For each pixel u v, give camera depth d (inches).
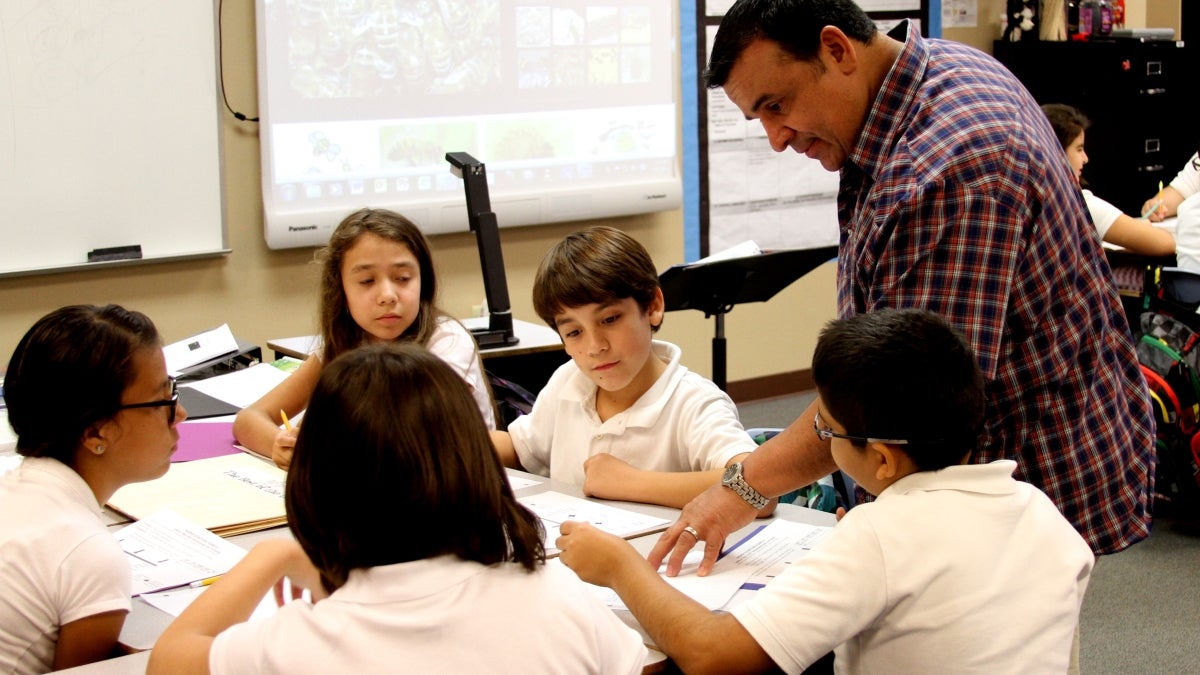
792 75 58.1
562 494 72.3
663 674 49.8
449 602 39.0
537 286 71.6
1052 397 56.9
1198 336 134.3
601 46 178.9
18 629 49.1
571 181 179.5
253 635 40.2
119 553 52.0
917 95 57.4
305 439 39.5
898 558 46.1
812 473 56.6
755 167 201.0
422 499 38.5
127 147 144.3
